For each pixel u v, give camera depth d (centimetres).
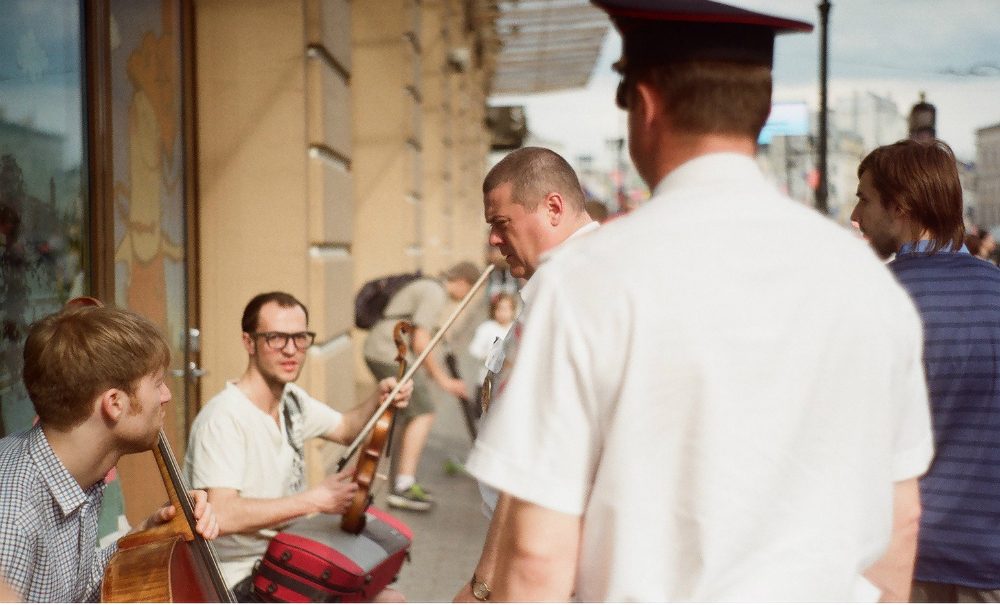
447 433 874
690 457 117
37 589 187
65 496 189
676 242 121
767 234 122
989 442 219
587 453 121
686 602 118
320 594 288
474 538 548
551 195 243
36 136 327
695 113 127
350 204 719
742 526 117
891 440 128
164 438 230
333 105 639
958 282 224
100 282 370
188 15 531
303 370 587
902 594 142
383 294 602
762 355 118
